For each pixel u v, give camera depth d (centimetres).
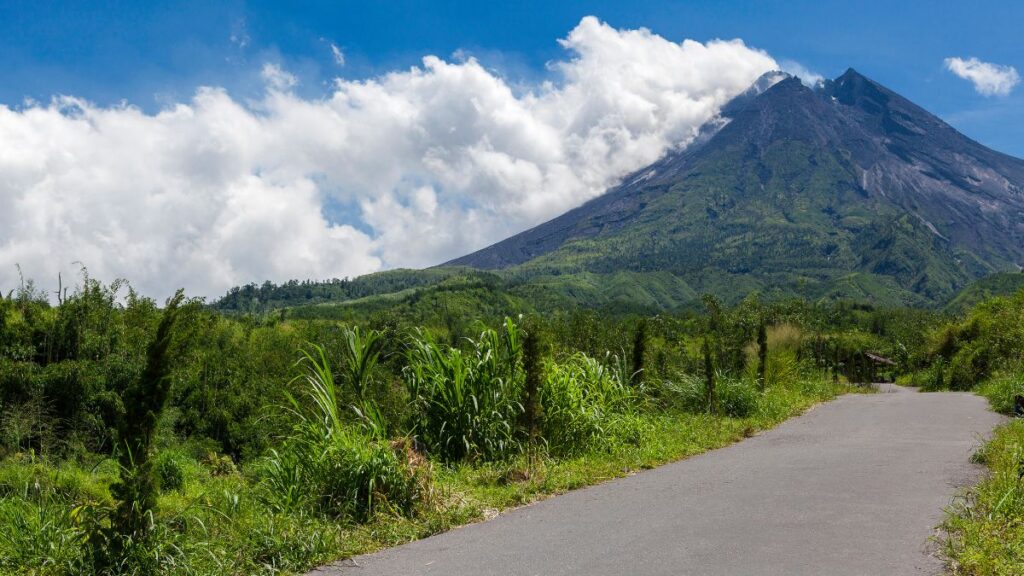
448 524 570
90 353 1916
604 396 1032
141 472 457
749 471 759
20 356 1830
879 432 1066
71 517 489
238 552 487
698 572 409
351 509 583
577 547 480
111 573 431
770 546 457
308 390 769
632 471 802
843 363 4144
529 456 792
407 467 616
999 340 2634
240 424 2506
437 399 859
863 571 400
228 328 3775
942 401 1633
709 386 1320
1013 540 429
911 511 542
